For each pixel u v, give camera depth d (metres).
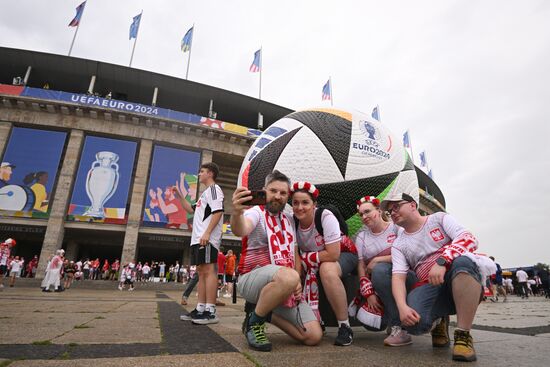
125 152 25.00
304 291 2.78
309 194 2.71
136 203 24.06
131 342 2.37
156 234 24.83
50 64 26.20
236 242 27.73
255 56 32.34
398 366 1.79
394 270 2.55
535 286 25.34
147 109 25.66
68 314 4.31
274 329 3.44
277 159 3.59
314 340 2.39
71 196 23.31
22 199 22.52
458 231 2.41
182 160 26.28
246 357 1.94
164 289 20.25
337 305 2.54
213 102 30.78
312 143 3.54
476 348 2.46
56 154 23.88
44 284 12.88
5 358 1.79
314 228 2.73
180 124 26.12
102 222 23.17
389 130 4.17
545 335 3.29
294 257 2.61
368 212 2.97
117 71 27.05
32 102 23.86
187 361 1.80
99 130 24.91
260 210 2.66
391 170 3.67
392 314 2.60
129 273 18.94
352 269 2.96
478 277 2.14
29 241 27.84
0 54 25.48
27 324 3.25
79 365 1.66
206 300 3.70
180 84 28.70
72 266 17.05
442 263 2.19
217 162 29.52
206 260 3.67
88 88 28.55
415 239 2.57
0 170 22.80
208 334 2.84
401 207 2.59
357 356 2.04
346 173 3.44
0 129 23.48
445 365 1.85
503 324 4.56
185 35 31.12
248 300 2.57
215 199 3.84
